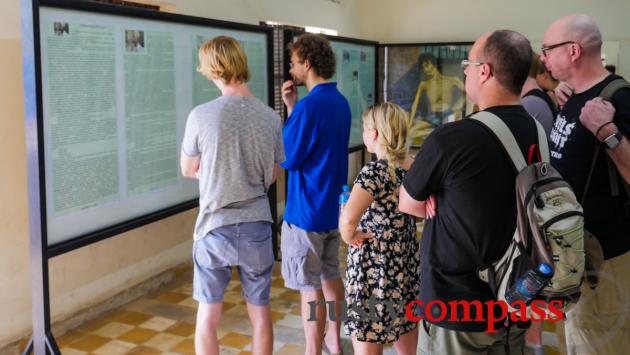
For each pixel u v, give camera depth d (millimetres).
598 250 2223
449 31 7516
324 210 2840
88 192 2908
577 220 1554
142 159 3314
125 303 3988
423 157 1691
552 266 1540
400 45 7539
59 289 3531
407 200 1752
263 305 2580
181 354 3232
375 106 2381
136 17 3178
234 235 2420
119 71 3074
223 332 3475
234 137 2400
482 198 1623
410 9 7645
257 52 4426
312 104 2799
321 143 2814
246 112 2449
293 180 2895
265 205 2557
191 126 2426
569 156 2277
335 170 2871
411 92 7598
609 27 6828
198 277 2500
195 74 3754
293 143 2805
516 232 1604
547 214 1549
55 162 2684
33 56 2355
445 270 1715
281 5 5855
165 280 4391
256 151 2457
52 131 2654
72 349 3287
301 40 2900
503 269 1627
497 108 1696
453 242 1688
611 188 2189
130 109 3189
